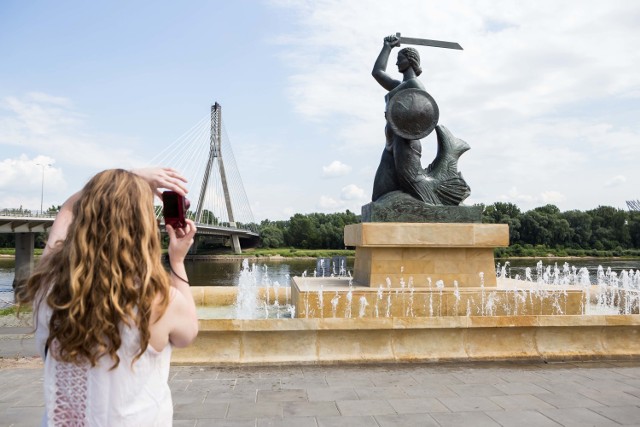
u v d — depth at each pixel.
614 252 82.00
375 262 10.20
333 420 5.09
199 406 5.54
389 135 11.53
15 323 13.72
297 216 89.75
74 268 1.91
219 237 78.50
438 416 5.21
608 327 8.13
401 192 11.02
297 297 9.99
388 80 11.72
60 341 1.86
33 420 5.09
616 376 6.91
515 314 9.84
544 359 7.82
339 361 7.54
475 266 10.40
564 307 9.95
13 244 84.69
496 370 7.24
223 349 7.52
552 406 5.55
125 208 2.03
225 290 12.70
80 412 1.90
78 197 2.19
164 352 2.08
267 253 75.44
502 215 86.94
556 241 87.69
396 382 6.57
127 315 1.90
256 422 5.03
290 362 7.47
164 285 2.04
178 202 2.33
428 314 9.66
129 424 1.92
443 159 11.45
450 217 10.76
